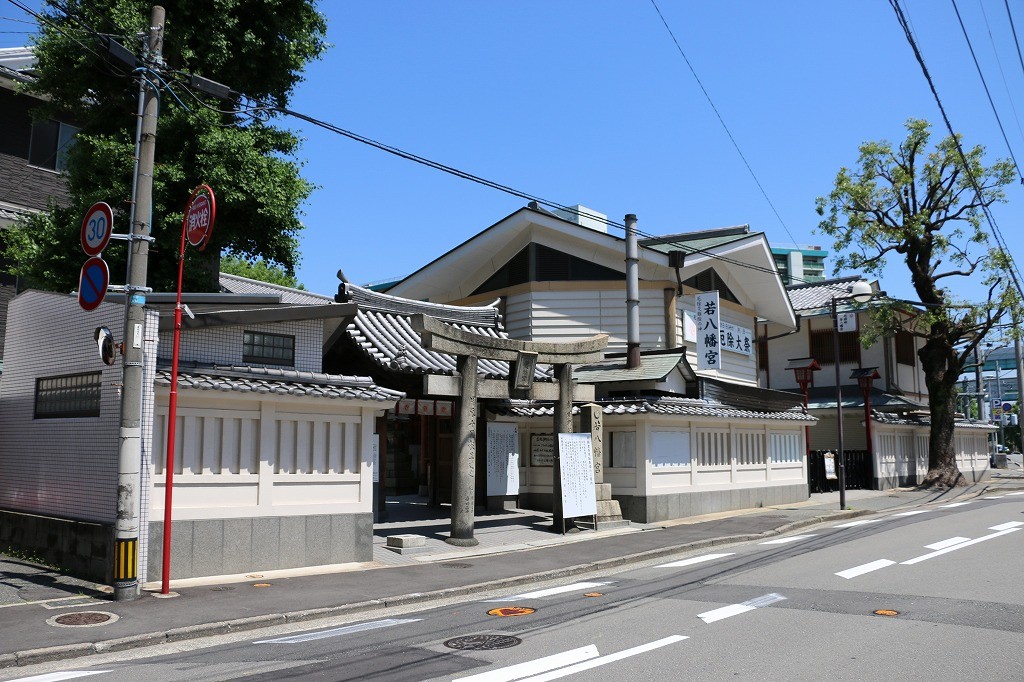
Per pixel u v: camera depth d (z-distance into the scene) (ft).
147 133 32.37
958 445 118.52
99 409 34.96
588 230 73.15
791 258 333.83
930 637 24.09
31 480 39.17
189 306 38.52
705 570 38.83
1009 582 33.53
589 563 40.88
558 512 51.98
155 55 32.76
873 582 33.86
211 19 47.34
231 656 23.35
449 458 63.16
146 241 31.94
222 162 46.06
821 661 21.52
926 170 89.30
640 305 74.38
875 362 107.55
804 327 112.98
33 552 37.65
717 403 68.59
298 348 44.60
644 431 59.31
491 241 77.66
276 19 50.47
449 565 40.22
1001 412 176.86
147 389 33.19
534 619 27.84
